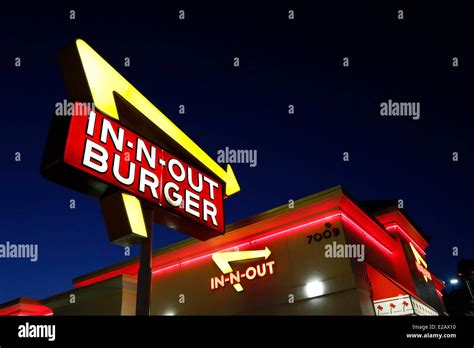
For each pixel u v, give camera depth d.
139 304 6.73
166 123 9.16
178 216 8.31
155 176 8.07
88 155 6.69
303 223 17.44
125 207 6.97
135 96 8.41
